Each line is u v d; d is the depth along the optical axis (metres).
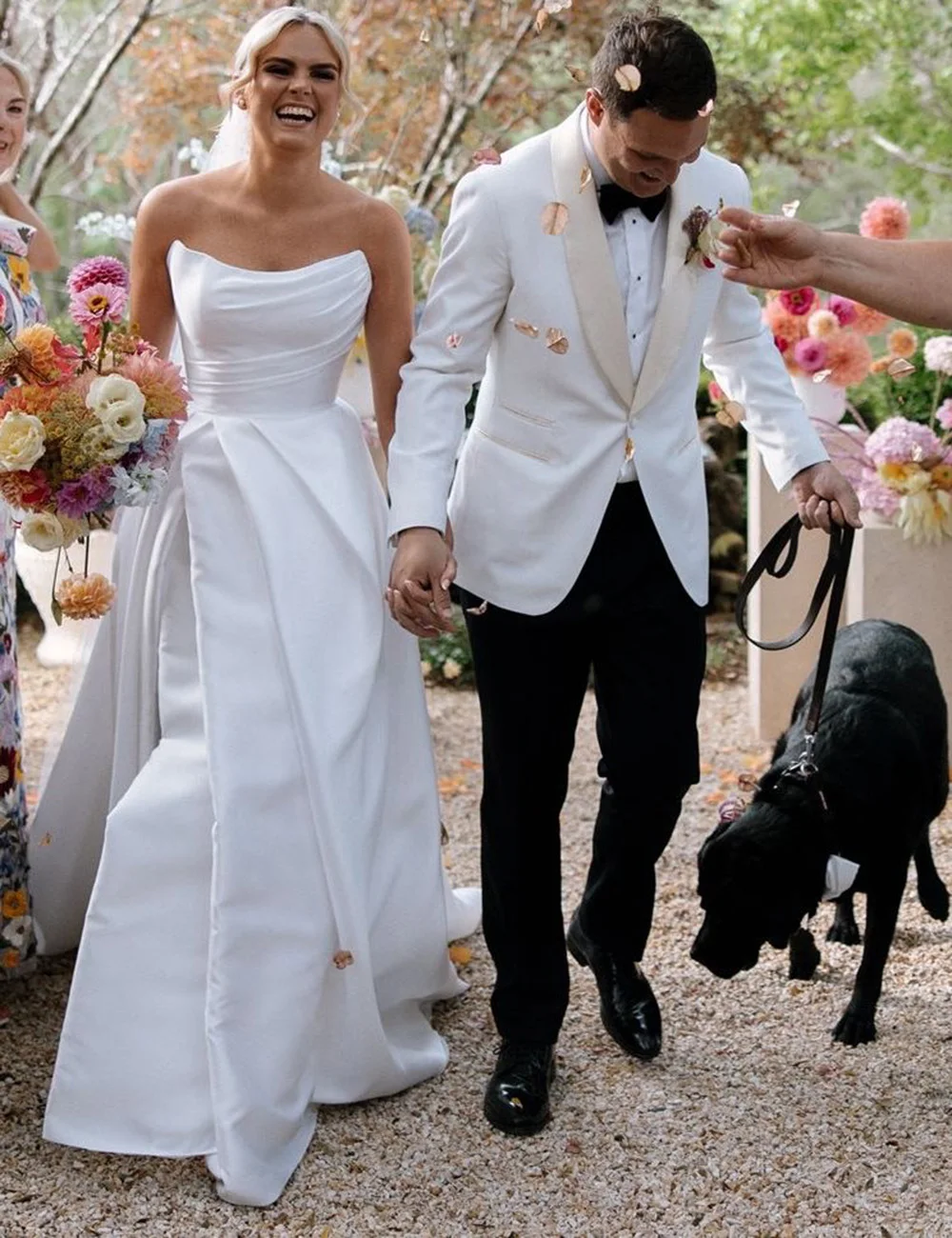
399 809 3.07
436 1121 2.96
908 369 2.94
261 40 2.79
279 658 2.87
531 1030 2.96
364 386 4.65
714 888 3.03
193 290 2.90
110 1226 2.64
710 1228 2.63
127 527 3.28
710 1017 3.38
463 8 7.68
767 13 9.25
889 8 9.29
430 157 7.96
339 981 2.89
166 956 2.84
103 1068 2.81
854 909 3.95
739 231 2.03
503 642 2.86
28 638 7.24
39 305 3.49
